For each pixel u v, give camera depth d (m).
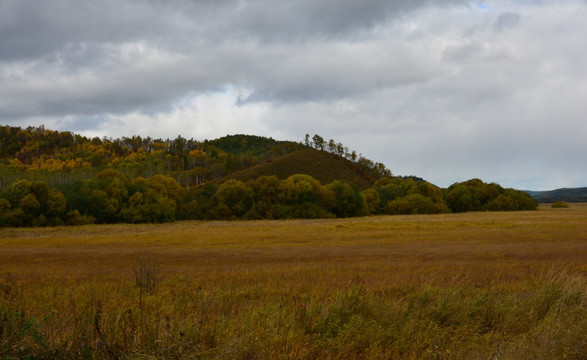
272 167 153.75
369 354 5.66
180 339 5.34
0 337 4.96
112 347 5.10
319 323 6.50
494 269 16.89
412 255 24.44
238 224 65.81
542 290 8.81
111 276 16.95
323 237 37.62
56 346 5.20
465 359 5.41
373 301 7.76
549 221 57.06
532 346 5.79
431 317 7.33
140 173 155.88
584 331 5.99
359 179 164.50
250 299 10.16
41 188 66.25
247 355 5.18
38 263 23.48
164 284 13.59
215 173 174.00
